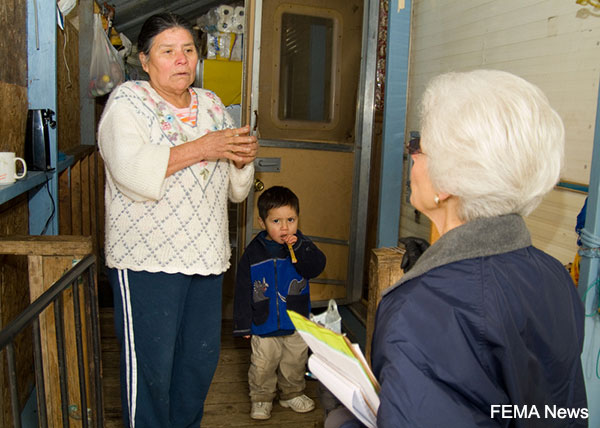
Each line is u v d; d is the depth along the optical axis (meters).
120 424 2.12
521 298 0.73
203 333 1.87
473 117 0.74
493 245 0.76
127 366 1.73
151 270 1.65
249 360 2.75
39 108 2.15
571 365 0.81
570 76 1.52
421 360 0.69
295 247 2.16
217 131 1.63
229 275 3.27
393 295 0.77
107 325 3.10
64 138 2.99
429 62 2.29
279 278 2.20
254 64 2.94
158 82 1.65
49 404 1.57
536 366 0.75
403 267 1.14
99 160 3.98
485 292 0.72
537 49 1.64
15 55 1.99
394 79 2.36
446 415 0.67
